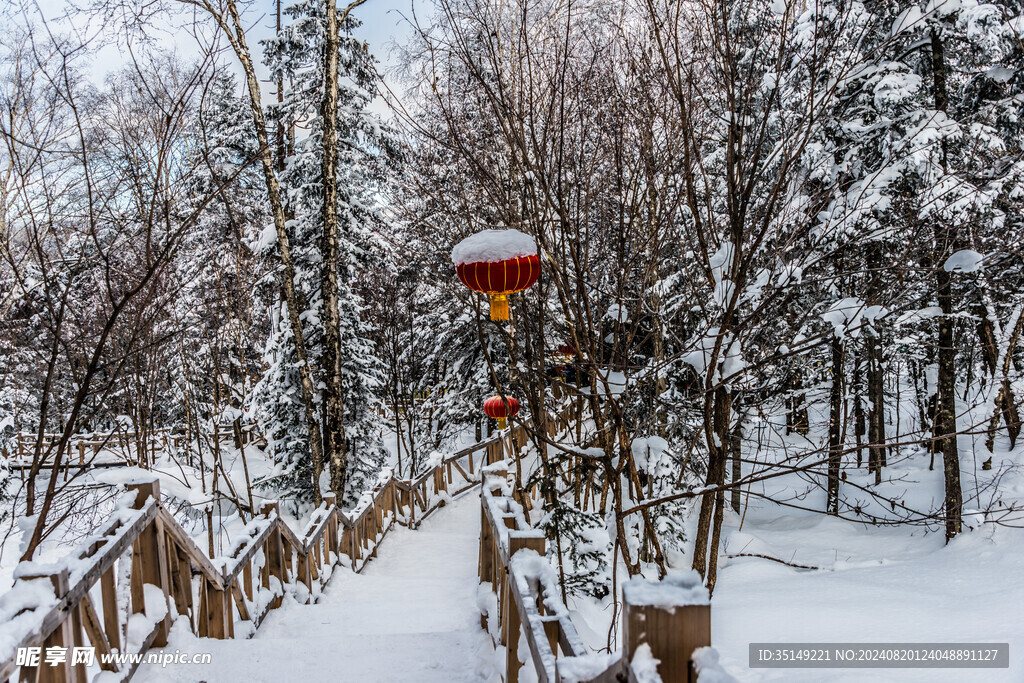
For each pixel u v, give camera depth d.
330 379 13.24
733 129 4.12
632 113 4.71
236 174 6.00
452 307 16.77
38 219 5.78
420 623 6.30
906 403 21.03
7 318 8.09
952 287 10.01
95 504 7.20
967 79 10.30
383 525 11.75
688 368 5.63
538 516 8.92
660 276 5.41
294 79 14.07
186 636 4.45
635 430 5.08
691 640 1.40
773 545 13.07
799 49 4.28
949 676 5.86
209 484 16.05
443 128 5.59
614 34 4.83
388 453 16.86
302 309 14.85
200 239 11.20
